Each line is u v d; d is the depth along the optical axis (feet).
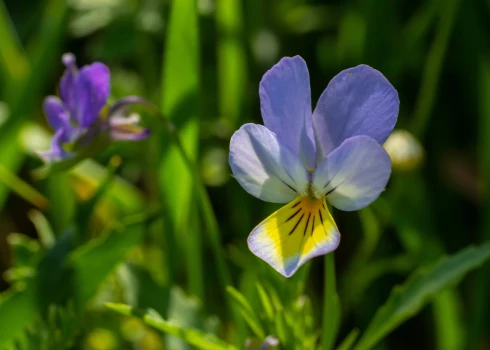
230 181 0.93
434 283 0.73
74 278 0.79
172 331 0.72
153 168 0.92
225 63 0.91
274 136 0.65
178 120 0.84
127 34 0.95
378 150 0.64
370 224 0.88
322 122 0.66
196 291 0.85
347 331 0.92
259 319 0.74
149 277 0.80
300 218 0.65
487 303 0.90
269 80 0.66
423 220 0.89
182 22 0.82
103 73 0.73
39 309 0.78
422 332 0.94
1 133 0.91
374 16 0.96
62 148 0.75
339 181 0.65
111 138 0.75
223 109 0.93
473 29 0.97
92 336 0.87
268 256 0.64
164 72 0.83
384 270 0.92
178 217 0.84
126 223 0.79
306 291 0.90
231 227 0.95
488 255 0.73
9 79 0.97
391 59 0.97
